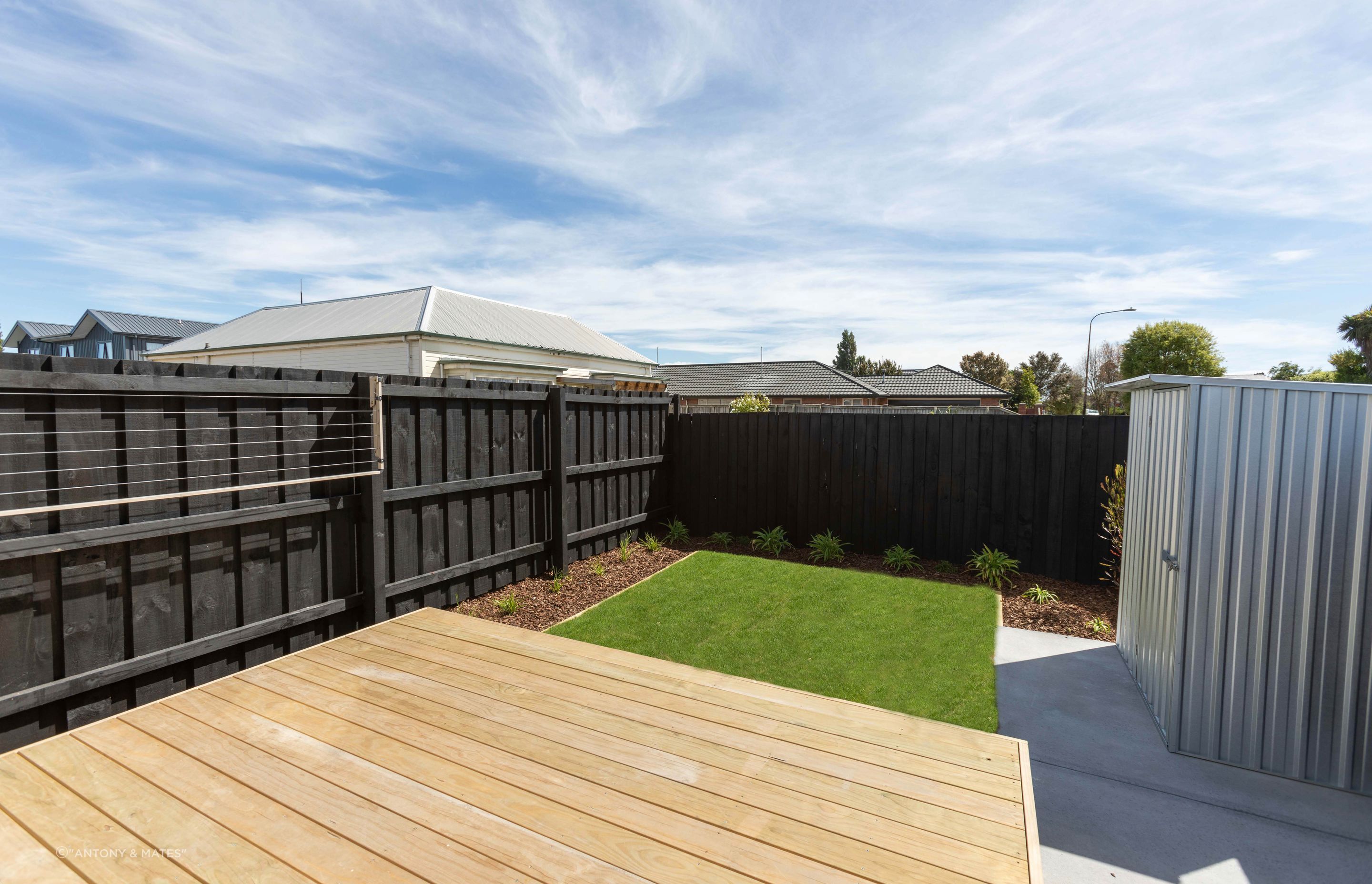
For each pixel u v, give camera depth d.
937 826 1.66
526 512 5.61
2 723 2.44
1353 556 2.73
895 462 6.86
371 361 12.51
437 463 4.65
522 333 15.20
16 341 36.75
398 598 4.34
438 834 1.59
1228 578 2.98
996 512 6.37
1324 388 2.77
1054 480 6.10
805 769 1.95
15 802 1.71
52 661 2.60
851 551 7.15
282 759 1.96
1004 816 1.71
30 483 2.50
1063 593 5.71
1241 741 2.97
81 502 2.63
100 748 2.02
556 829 1.62
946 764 2.00
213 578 3.23
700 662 4.03
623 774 1.91
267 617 3.51
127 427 2.83
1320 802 2.70
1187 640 3.07
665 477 8.01
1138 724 3.39
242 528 3.36
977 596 5.49
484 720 2.26
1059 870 2.27
